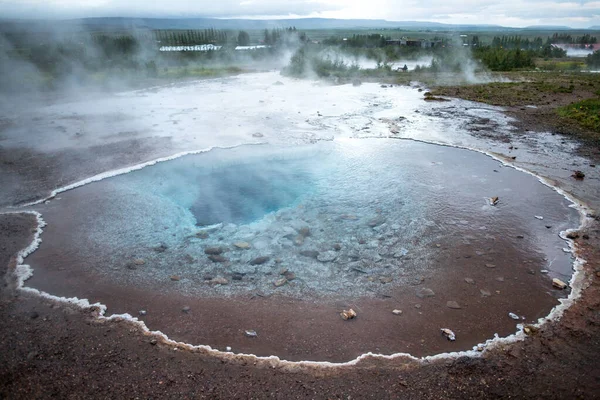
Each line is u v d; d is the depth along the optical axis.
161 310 5.10
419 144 11.63
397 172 9.55
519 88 20.52
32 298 5.29
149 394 3.87
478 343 4.56
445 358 4.32
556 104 16.59
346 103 17.09
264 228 7.07
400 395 3.87
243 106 16.36
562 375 4.09
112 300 5.29
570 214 7.56
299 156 10.62
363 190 8.61
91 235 6.82
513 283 5.63
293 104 16.80
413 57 36.72
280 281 5.66
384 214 7.58
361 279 5.73
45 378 4.04
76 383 3.98
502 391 3.91
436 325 4.84
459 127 13.33
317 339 4.61
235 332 4.71
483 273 5.86
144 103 17.08
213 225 7.18
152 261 6.13
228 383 4.00
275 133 12.41
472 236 6.83
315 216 7.51
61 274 5.82
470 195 8.34
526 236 6.83
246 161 10.26
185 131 12.62
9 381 4.01
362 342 4.56
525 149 11.12
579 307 5.12
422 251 6.41
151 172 9.50
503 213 7.59
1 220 7.21
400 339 4.61
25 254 6.26
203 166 9.91
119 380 4.02
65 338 4.58
